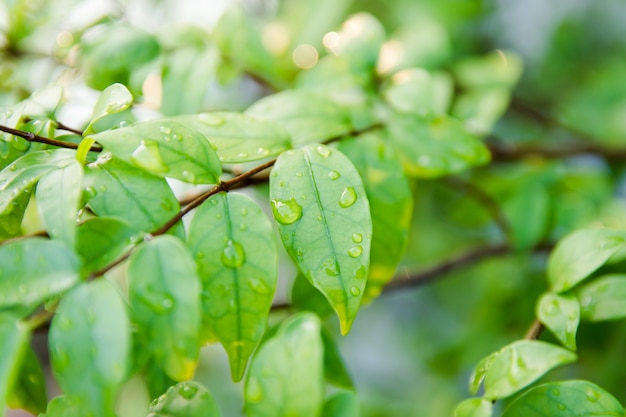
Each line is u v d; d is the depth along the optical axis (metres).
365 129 0.36
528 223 0.43
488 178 0.48
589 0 0.63
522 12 0.62
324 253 0.30
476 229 0.55
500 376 0.31
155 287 0.28
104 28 0.38
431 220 0.55
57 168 0.29
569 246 0.33
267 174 0.35
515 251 0.43
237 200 0.30
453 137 0.36
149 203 0.30
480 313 0.51
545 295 0.33
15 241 0.29
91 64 0.36
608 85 0.57
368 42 0.40
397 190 0.34
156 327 0.28
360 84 0.39
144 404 0.44
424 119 0.36
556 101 0.61
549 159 0.48
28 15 0.37
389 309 0.65
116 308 0.27
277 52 0.44
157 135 0.30
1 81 0.37
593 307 0.33
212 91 0.45
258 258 0.30
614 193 0.52
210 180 0.30
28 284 0.28
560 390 0.31
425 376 0.59
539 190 0.44
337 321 0.52
